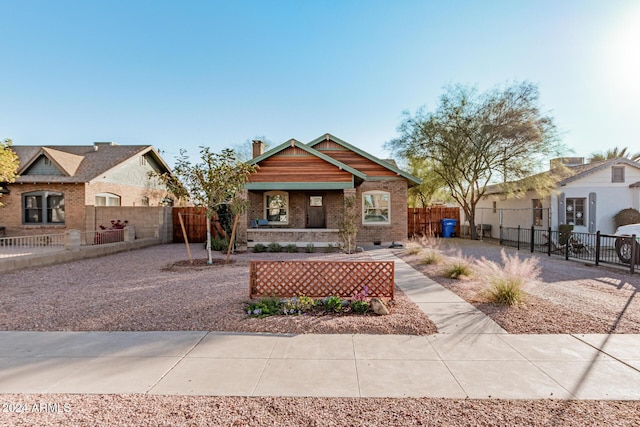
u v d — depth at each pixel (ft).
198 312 18.70
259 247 45.68
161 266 34.63
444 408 9.87
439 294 22.91
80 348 14.16
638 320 17.58
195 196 34.14
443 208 72.02
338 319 17.48
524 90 58.49
